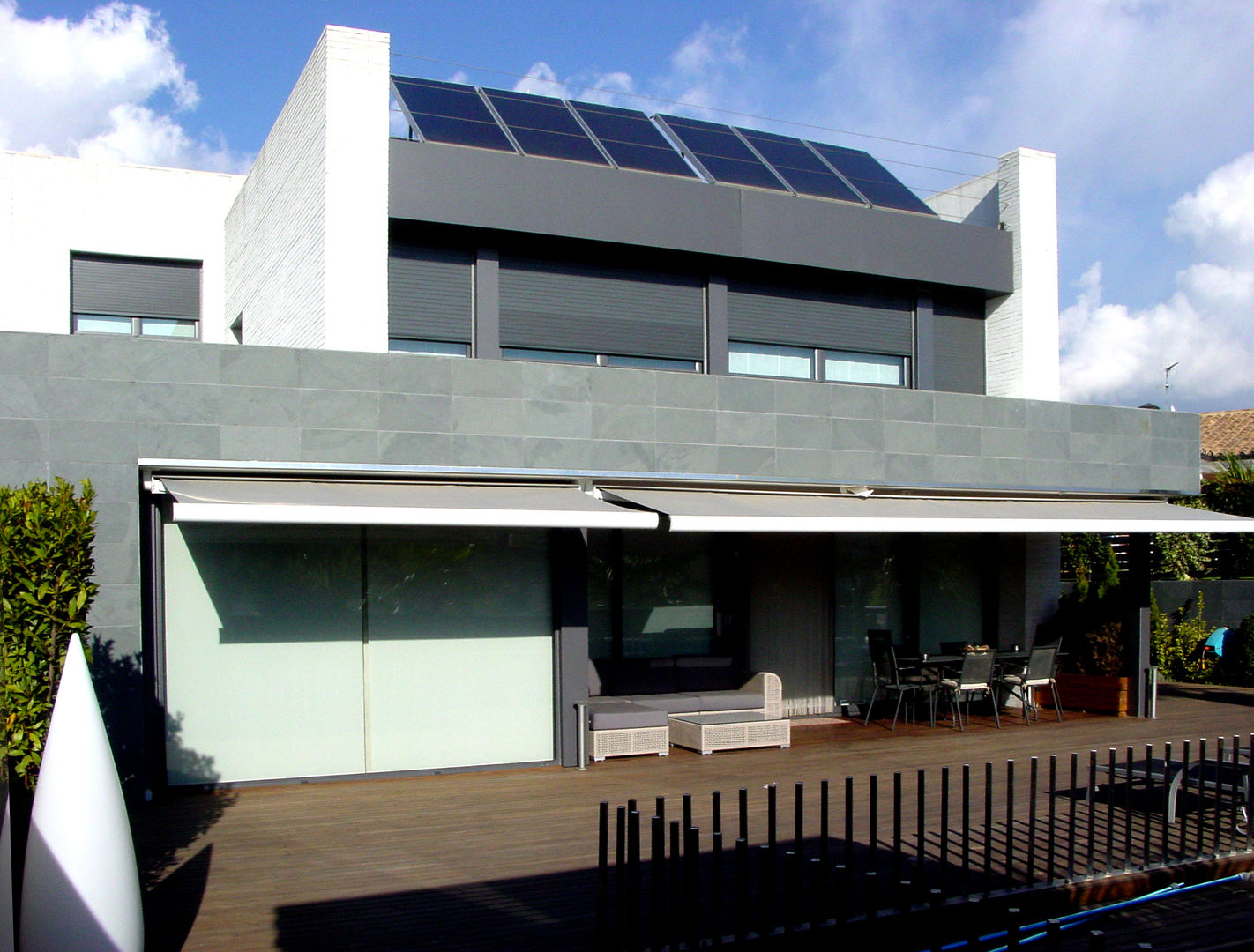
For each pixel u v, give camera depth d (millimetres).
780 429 13273
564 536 12359
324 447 10938
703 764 12383
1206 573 24844
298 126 14531
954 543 17359
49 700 6727
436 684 11891
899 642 16828
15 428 9898
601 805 6367
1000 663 16094
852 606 16562
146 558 10633
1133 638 16328
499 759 12117
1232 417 37625
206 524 11023
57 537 6809
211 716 10969
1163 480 16312
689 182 15453
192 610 10945
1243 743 13594
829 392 13625
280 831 9320
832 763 12375
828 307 16859
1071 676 16984
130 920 5672
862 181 18172
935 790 10891
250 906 7301
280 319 15266
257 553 11211
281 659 11258
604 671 14281
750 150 17922
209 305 19219
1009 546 17547
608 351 15320
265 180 16359
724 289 16062
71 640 5945
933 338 17641
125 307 18828
